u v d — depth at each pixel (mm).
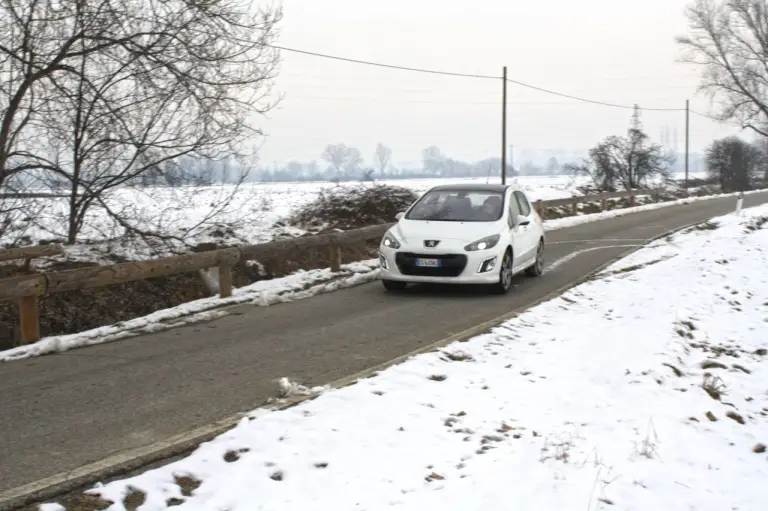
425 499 4195
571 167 51750
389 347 8086
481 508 4113
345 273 14188
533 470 4672
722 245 18766
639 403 6391
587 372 7164
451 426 5461
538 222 13969
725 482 4941
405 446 5004
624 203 38344
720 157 69438
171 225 14508
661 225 26078
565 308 10320
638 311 10258
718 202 44031
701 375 7664
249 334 8859
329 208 22125
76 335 8828
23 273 11203
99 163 13227
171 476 4473
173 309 10453
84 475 4547
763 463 5551
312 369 7160
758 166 74375
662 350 8078
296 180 125062
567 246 19141
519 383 6652
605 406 6234
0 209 12391
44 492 4289
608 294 11602
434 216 12273
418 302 11008
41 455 4914
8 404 6117
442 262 11258
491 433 5375
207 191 15242
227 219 16516
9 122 11945
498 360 7414
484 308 10430
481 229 11641
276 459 4711
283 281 12969
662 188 49188
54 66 11766
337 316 9953
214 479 4449
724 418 6430
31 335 8719
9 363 7633
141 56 12234
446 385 6441
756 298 12438
